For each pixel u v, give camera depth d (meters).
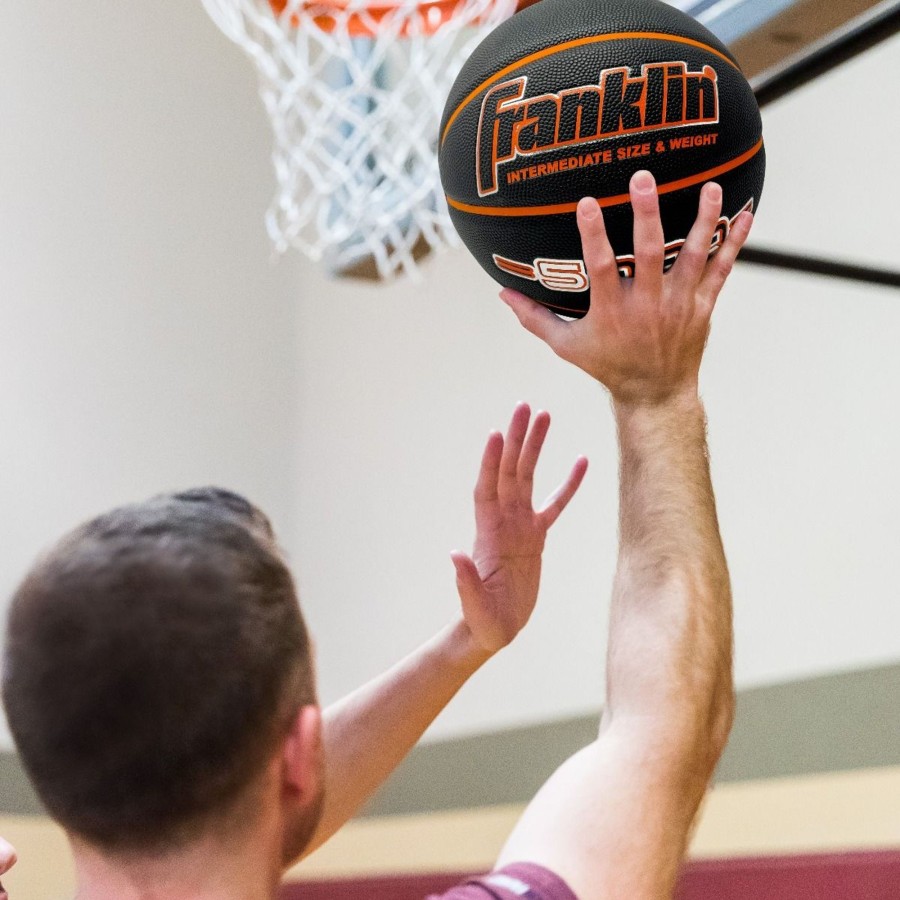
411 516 7.54
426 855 6.75
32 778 1.13
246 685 1.11
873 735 4.86
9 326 7.57
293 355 8.77
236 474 8.33
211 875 1.11
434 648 2.02
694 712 1.32
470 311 7.36
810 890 4.83
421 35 4.47
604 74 1.68
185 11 8.74
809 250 5.46
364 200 4.86
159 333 8.20
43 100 7.98
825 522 5.23
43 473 7.52
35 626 1.12
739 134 1.73
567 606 6.33
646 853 1.21
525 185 1.69
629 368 1.56
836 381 5.28
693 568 1.43
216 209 8.62
